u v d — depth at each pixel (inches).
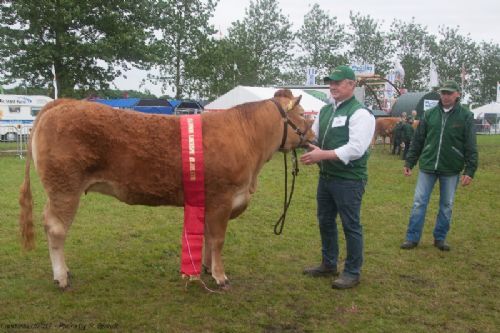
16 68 845.2
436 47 2331.4
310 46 2074.3
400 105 1023.0
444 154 217.0
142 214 274.5
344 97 169.2
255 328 142.4
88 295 162.4
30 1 781.9
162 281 177.5
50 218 159.0
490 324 147.8
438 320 149.9
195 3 1224.2
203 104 1268.5
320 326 144.6
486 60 2512.3
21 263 189.5
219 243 168.2
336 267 187.9
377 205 322.3
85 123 152.3
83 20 826.2
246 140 166.4
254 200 326.0
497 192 380.2
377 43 2159.2
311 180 430.3
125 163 155.5
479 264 203.9
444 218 223.3
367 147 166.7
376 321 148.3
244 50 1608.0
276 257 208.5
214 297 164.1
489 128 1644.9
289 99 181.8
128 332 138.1
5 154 631.2
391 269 196.1
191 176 156.6
